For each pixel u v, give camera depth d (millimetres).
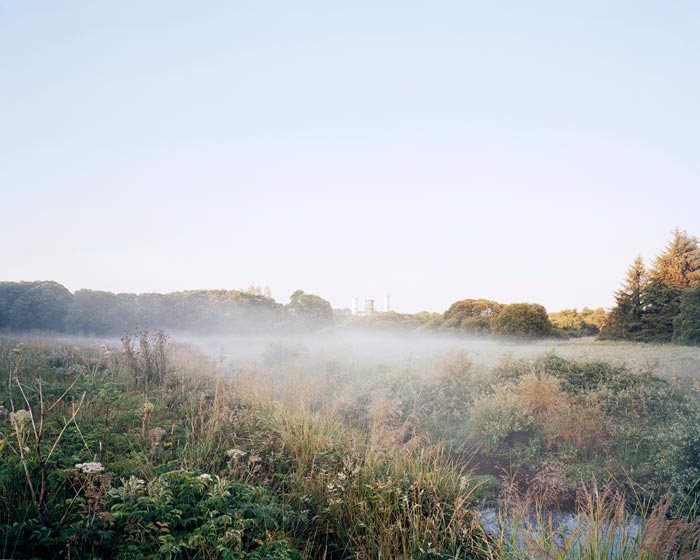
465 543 4461
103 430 6070
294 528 4391
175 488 4270
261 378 10375
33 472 4344
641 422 8273
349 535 4465
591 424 7887
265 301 54781
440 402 10102
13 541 3348
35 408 6863
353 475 5180
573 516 5312
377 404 7391
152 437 5684
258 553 3529
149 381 9852
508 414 8391
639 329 35031
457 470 6781
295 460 6023
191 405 7961
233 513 3969
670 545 3625
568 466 6988
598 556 3713
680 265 34688
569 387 10117
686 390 9578
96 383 9172
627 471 6730
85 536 3367
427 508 4996
